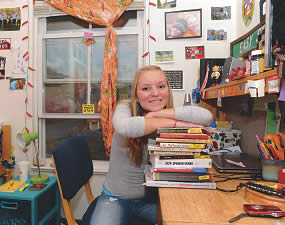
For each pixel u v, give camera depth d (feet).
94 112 6.42
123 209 3.26
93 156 6.61
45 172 6.37
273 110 3.55
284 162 2.63
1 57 6.50
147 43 5.97
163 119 2.64
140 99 3.01
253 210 1.76
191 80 5.87
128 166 3.33
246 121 4.62
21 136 5.27
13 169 6.53
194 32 5.79
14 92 6.49
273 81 2.16
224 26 5.74
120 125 2.66
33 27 6.38
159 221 2.21
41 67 6.53
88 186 4.90
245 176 3.02
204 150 2.47
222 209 1.87
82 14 5.99
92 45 6.41
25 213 4.94
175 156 2.48
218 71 5.22
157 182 2.44
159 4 5.91
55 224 5.87
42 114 6.57
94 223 3.04
